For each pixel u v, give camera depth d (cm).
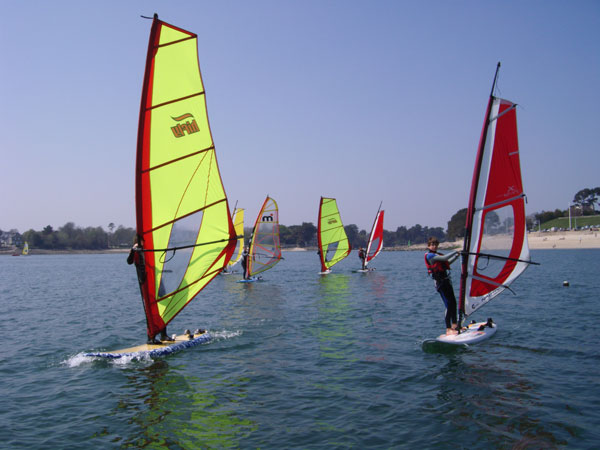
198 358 1107
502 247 1209
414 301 2083
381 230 4166
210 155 1234
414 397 818
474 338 1191
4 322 1736
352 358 1084
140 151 1102
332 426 708
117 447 656
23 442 675
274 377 950
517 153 1197
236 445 653
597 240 11369
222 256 1290
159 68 1123
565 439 645
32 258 16150
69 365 1080
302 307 1938
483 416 727
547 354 1071
